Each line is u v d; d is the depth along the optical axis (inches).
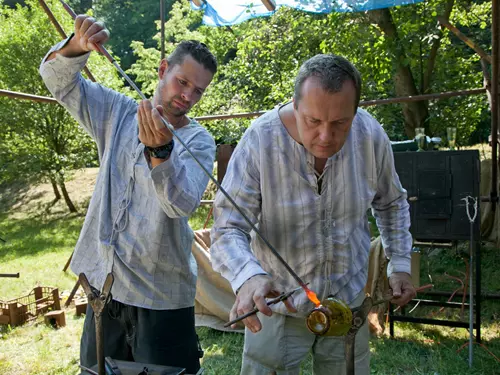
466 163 162.4
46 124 553.6
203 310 181.2
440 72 379.9
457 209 163.6
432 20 342.3
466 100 376.8
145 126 64.7
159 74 88.2
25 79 539.2
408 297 77.8
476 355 157.6
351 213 74.9
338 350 80.9
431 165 165.5
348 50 366.6
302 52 432.8
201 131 88.5
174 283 88.5
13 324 195.6
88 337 89.7
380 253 174.6
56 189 616.1
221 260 69.2
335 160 71.7
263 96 482.3
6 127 549.3
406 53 345.7
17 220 562.6
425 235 166.9
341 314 53.7
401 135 409.7
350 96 59.5
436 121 375.9
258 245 77.7
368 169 75.1
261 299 60.8
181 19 714.8
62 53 85.0
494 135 197.9
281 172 72.1
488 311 193.5
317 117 59.8
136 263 86.0
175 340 89.5
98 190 88.8
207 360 156.0
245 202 73.2
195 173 81.2
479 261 164.9
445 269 245.6
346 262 76.7
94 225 89.2
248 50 470.9
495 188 197.8
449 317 188.5
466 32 498.6
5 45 543.5
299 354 80.7
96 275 88.9
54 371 155.1
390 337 172.1
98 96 90.7
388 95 406.3
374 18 353.7
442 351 160.9
